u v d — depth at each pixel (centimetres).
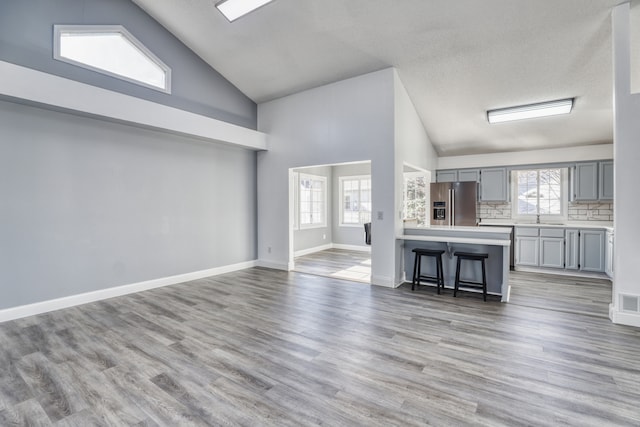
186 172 483
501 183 621
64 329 298
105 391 201
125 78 402
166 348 260
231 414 180
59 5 347
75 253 369
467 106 493
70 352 252
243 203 575
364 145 462
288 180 554
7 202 322
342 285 460
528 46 362
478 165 646
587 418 175
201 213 505
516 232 561
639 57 351
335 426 171
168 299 393
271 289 439
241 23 404
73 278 368
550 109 457
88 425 171
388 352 253
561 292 422
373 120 452
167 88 447
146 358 243
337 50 420
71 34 361
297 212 729
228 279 497
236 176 562
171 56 452
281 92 542
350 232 829
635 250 302
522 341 271
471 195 573
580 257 509
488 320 321
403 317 330
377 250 456
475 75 423
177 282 470
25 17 324
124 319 324
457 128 562
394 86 435
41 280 344
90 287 381
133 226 421
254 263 598
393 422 173
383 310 352
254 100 580
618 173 306
